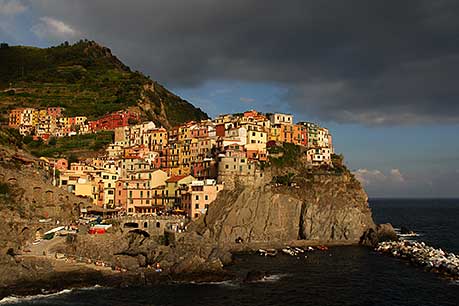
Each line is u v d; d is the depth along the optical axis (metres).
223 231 141.00
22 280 92.25
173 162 193.75
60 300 84.38
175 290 92.50
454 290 95.31
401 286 98.31
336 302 86.69
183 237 127.69
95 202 167.88
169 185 165.75
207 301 85.69
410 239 182.00
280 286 96.94
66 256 107.75
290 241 147.12
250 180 163.50
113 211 160.50
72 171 174.62
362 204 183.00
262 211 148.50
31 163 165.62
